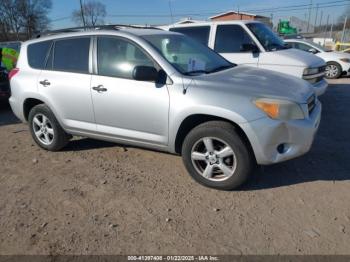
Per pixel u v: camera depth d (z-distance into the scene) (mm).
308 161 4664
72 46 4867
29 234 3338
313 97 4188
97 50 4621
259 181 4160
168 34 4859
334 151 5016
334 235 3137
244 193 3916
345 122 6566
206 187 4086
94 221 3506
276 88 3822
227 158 3881
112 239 3215
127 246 3113
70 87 4777
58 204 3857
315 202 3674
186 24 8172
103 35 4602
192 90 3883
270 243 3072
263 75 4355
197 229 3312
